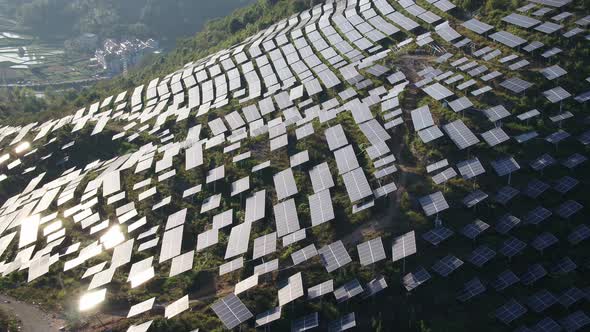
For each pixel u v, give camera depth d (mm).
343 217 52250
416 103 61969
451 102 57969
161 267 54406
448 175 50625
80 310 50656
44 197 72125
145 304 48719
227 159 65438
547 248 45438
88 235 62562
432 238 46969
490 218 48281
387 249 48031
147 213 61719
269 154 63969
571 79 58031
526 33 65562
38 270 57625
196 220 58906
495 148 53719
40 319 52688
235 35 127000
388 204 51812
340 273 47312
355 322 42906
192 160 66500
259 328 45344
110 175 70188
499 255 45562
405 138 58188
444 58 67375
